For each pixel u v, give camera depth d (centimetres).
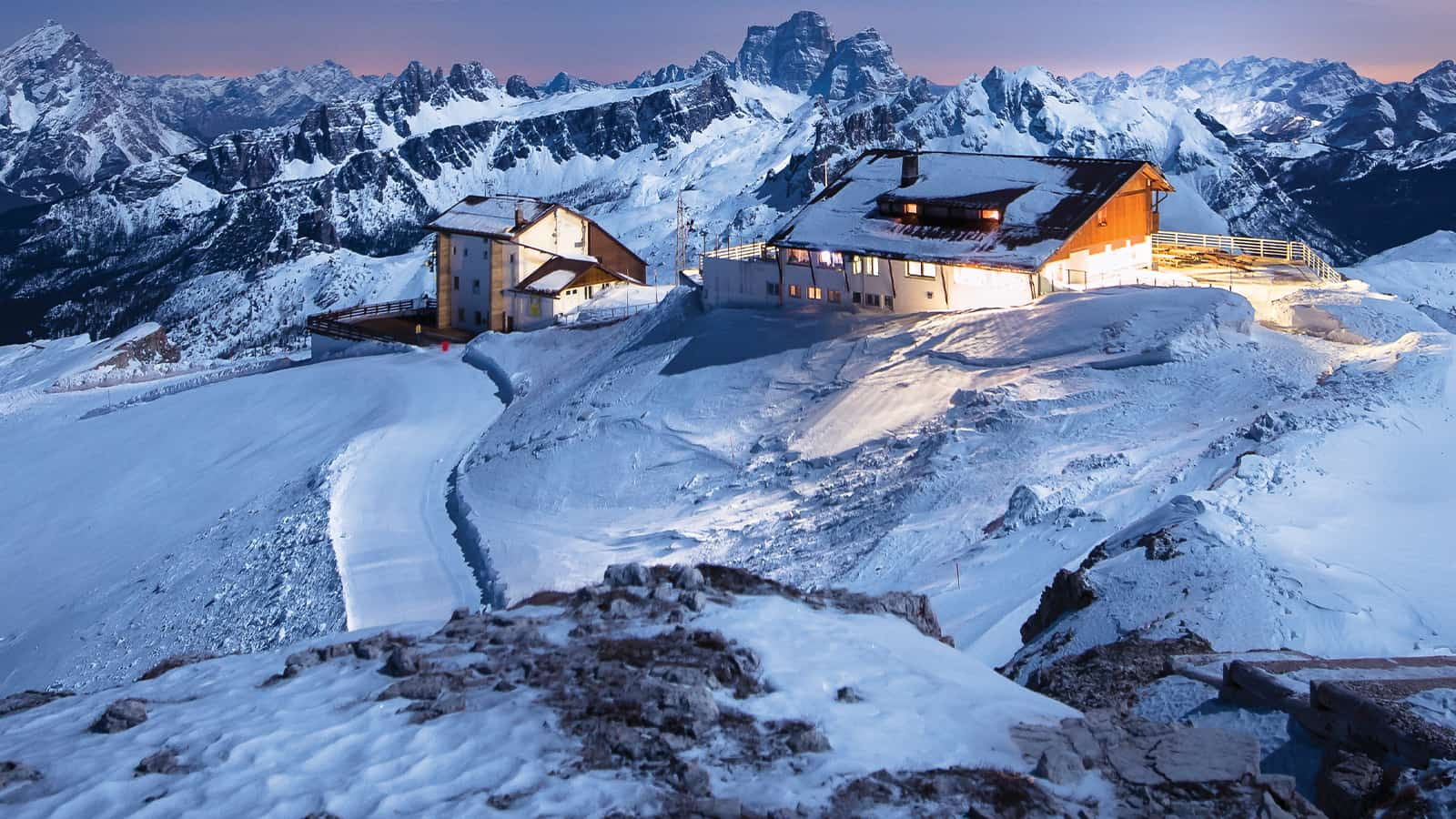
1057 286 7094
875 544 4284
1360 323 6069
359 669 1642
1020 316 6431
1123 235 7669
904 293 7569
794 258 8169
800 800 1216
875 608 1995
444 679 1526
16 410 11869
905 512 4581
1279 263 8094
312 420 8925
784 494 5525
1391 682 1719
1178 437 4628
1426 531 2988
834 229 8081
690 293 9150
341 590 5184
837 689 1524
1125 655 2306
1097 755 1347
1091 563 2950
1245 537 2820
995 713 1460
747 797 1224
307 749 1334
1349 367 4853
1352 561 2719
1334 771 1538
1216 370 5369
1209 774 1281
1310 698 1723
